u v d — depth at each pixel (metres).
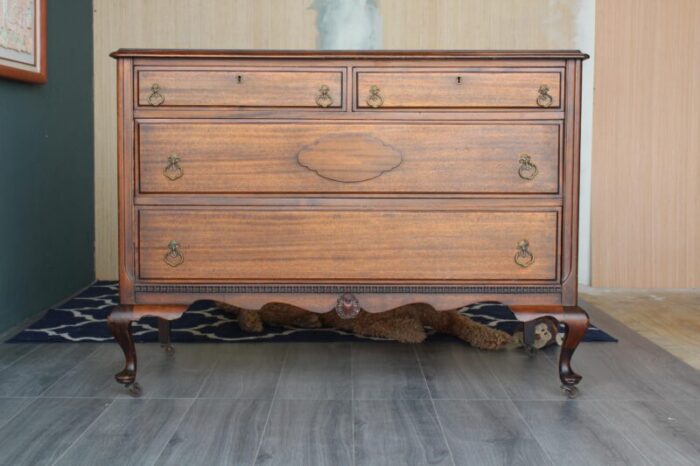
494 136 2.25
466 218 2.27
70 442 1.91
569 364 2.32
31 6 3.28
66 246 3.93
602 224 4.35
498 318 3.46
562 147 2.25
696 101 4.29
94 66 4.42
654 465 1.78
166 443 1.91
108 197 4.48
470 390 2.37
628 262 4.36
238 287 2.29
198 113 2.24
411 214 2.26
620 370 2.61
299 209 2.26
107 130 4.45
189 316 3.45
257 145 2.25
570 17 4.37
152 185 2.26
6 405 2.20
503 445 1.90
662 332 3.23
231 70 2.23
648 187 4.33
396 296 2.29
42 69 3.41
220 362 2.69
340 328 3.21
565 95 2.24
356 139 2.24
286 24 4.40
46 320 3.34
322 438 1.95
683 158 4.31
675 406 2.22
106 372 2.55
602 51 4.28
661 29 4.26
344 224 2.26
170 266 2.28
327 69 2.23
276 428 2.02
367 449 1.87
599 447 1.89
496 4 4.40
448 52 2.23
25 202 3.34
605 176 4.33
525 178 2.25
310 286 2.28
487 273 2.28
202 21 4.40
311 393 2.33
